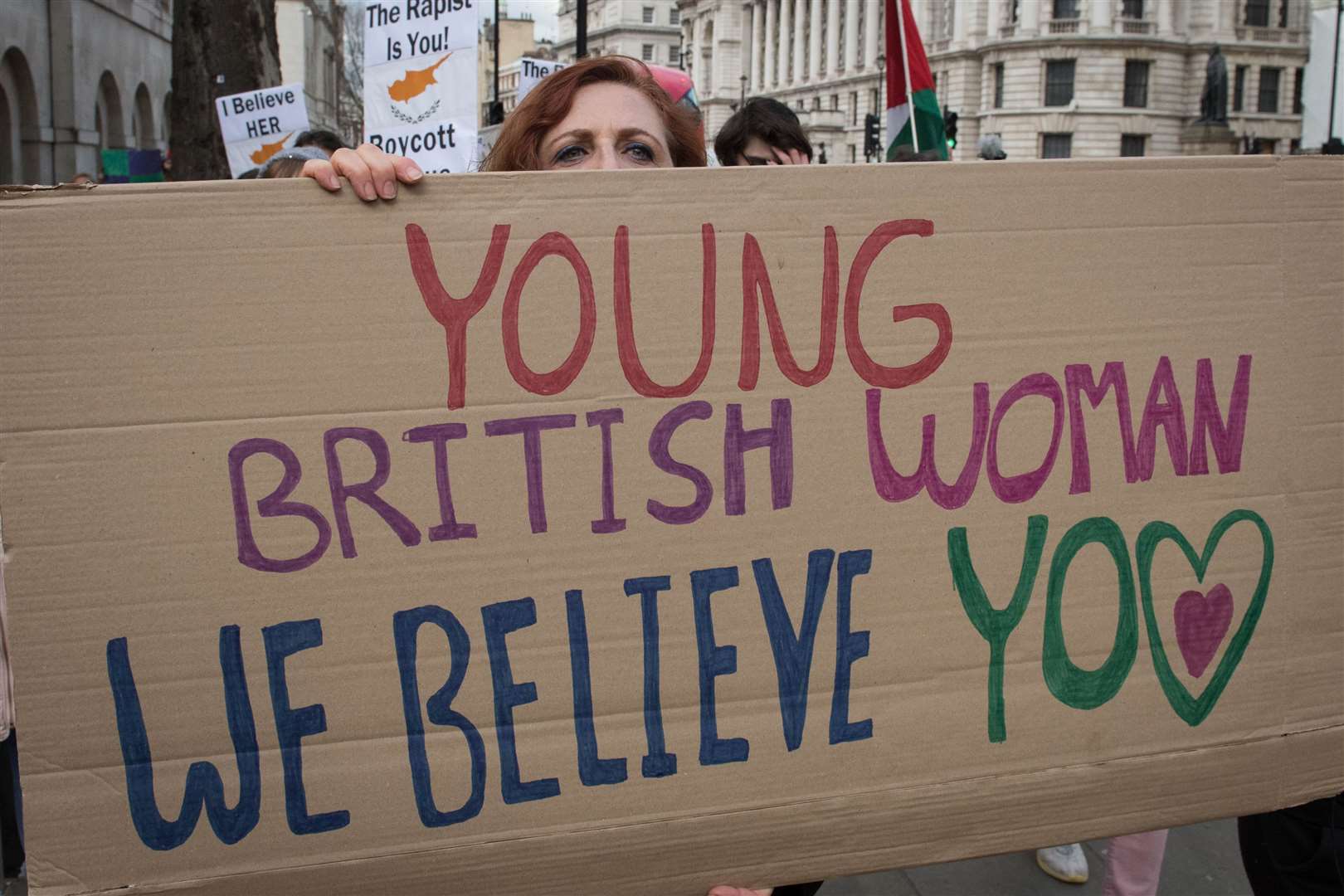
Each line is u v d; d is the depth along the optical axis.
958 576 1.60
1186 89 53.81
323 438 1.43
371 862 1.45
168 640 1.40
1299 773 1.73
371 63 5.89
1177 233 1.65
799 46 73.31
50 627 1.38
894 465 1.57
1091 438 1.63
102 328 1.38
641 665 1.51
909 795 1.59
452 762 1.47
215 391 1.40
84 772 1.39
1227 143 36.44
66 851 1.39
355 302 1.43
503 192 1.46
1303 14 53.47
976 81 56.78
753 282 1.53
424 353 1.45
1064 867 3.53
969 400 1.59
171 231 1.39
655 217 1.50
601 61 2.20
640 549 1.51
